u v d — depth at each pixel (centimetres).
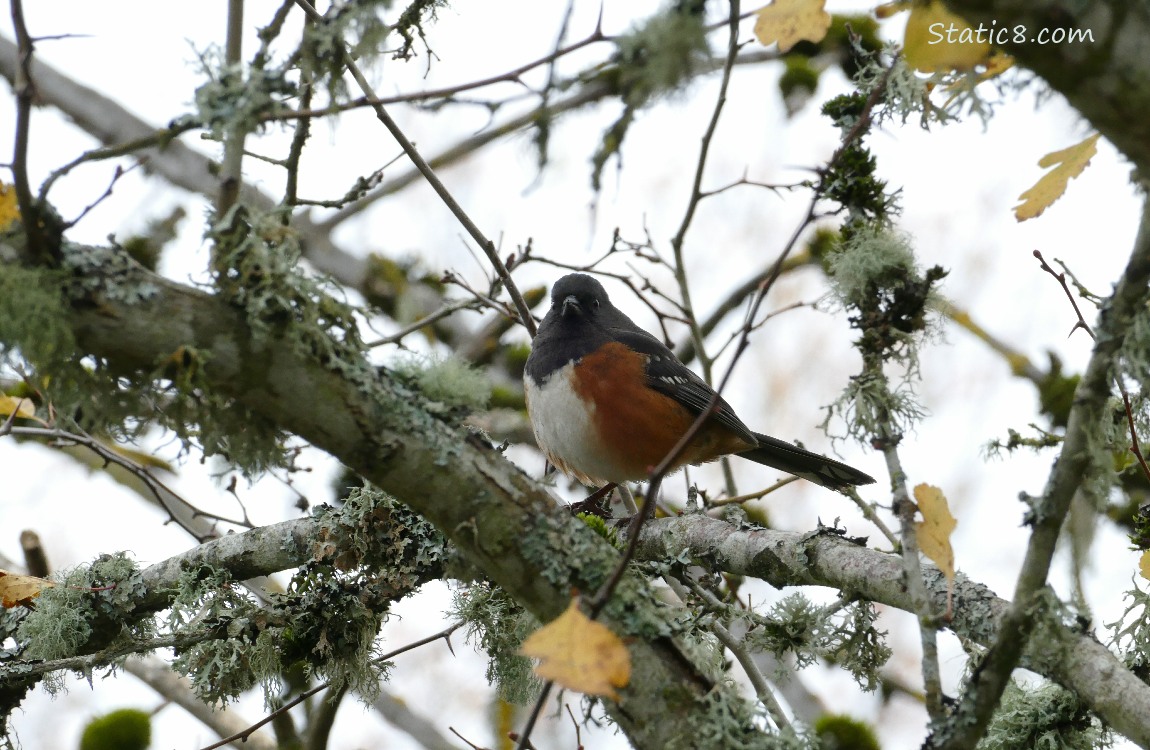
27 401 942
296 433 493
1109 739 628
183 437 505
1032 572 482
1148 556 632
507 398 1445
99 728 1021
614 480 986
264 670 707
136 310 462
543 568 498
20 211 443
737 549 715
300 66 532
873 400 588
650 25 479
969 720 485
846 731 1104
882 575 626
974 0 370
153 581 756
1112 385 478
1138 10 359
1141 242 446
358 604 714
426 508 504
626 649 450
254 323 469
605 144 601
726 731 479
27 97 429
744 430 988
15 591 776
